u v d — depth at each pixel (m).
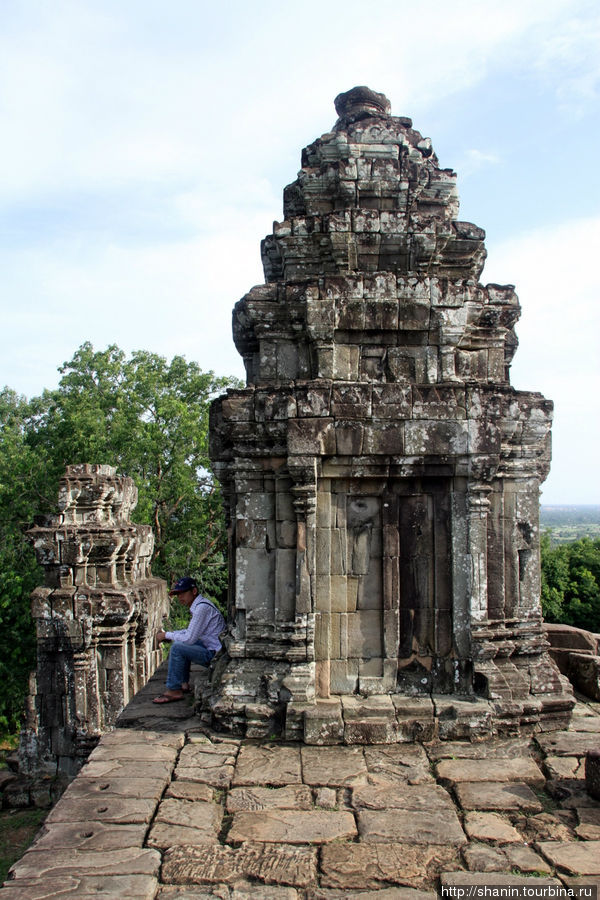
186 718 7.89
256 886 4.82
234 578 8.55
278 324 8.55
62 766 13.72
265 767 6.59
